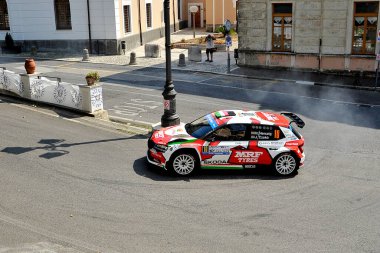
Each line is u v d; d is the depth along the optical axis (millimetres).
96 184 11508
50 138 14875
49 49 36156
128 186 11477
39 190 11008
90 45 35094
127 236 9047
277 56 28000
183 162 12273
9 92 20188
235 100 21312
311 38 26703
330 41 26250
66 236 8961
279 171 12523
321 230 9492
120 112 18969
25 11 35625
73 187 11258
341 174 12727
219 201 10797
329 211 10383
